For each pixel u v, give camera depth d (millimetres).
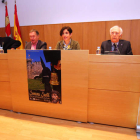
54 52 1610
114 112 1563
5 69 1873
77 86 1605
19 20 3879
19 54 1743
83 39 3496
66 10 3494
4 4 3955
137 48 3178
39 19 3730
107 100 1560
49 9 3609
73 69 1585
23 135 1460
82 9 3387
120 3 3129
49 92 1715
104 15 3271
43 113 1805
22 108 1884
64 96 1672
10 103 1968
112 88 1521
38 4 3662
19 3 3803
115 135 1448
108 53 1590
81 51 1532
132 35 3164
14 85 1848
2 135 1463
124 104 1518
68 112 1698
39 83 1730
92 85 1576
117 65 1468
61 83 1649
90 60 1530
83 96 1607
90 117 1658
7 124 1667
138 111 1461
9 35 3846
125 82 1473
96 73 1542
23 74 1776
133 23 3111
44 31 3729
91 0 3291
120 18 3188
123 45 2025
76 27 3490
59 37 3639
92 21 3361
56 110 1741
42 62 1670
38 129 1563
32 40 2266
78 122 1685
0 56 1851
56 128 1580
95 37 3408
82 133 1486
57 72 1639
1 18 4055
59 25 3588
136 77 1437
